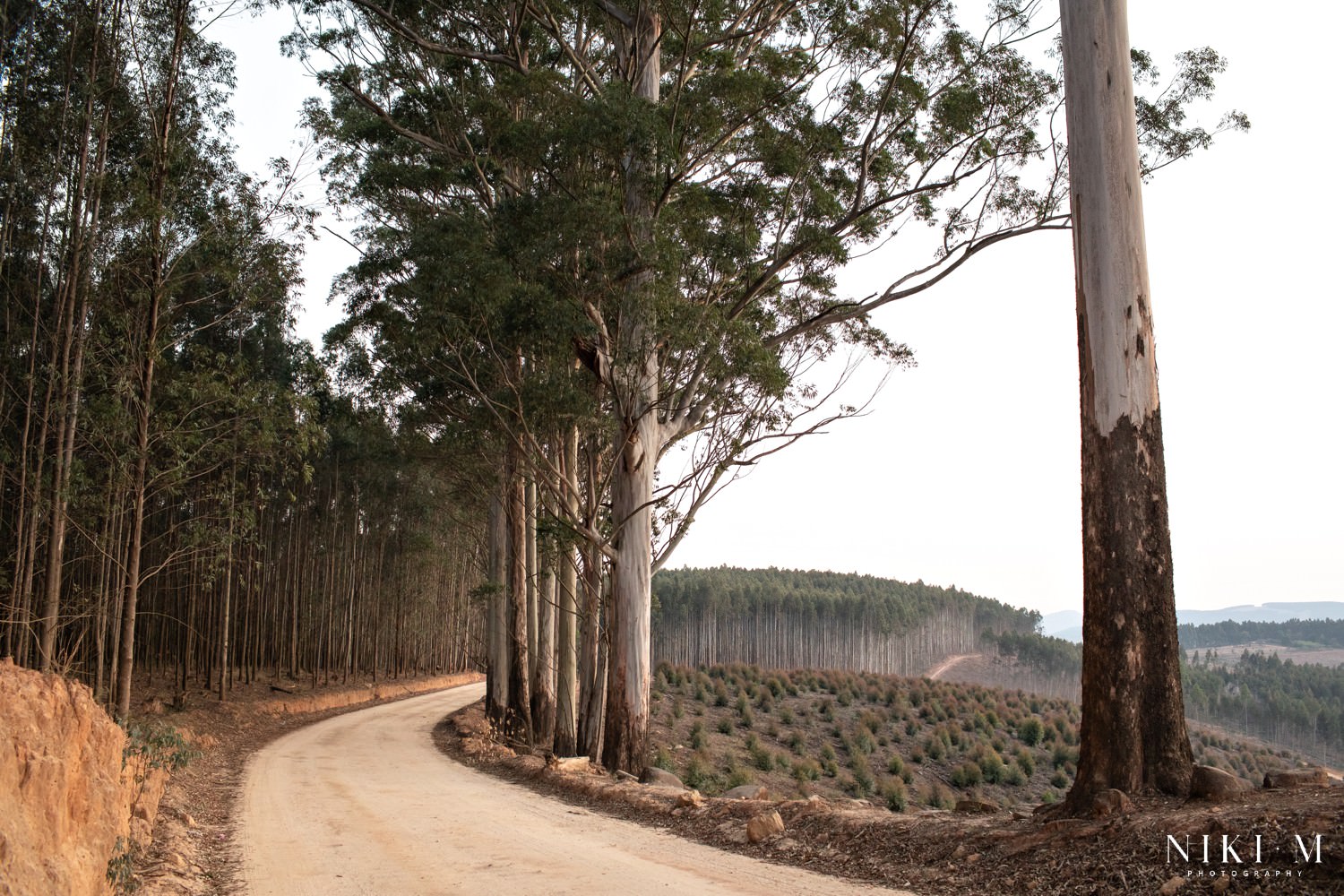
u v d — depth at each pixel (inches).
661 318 654.5
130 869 291.6
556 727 916.6
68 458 582.6
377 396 931.3
